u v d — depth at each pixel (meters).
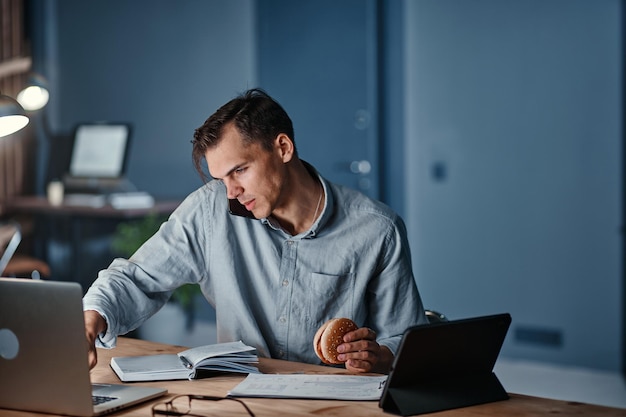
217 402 1.56
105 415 1.48
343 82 5.11
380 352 1.78
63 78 6.03
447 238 4.84
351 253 1.98
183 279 2.05
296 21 5.26
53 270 5.71
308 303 1.98
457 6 4.70
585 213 4.38
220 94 5.50
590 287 4.39
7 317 1.49
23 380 1.51
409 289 2.02
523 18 4.50
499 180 4.63
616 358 4.33
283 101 5.36
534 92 4.49
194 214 2.04
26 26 5.85
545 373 4.40
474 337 1.54
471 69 4.68
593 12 4.29
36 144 5.89
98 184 5.55
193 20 5.59
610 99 4.27
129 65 5.83
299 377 1.71
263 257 2.01
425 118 4.86
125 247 4.79
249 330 2.00
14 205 5.29
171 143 5.67
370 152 5.03
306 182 1.96
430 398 1.50
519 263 4.60
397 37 4.93
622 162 4.25
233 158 1.77
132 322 1.96
